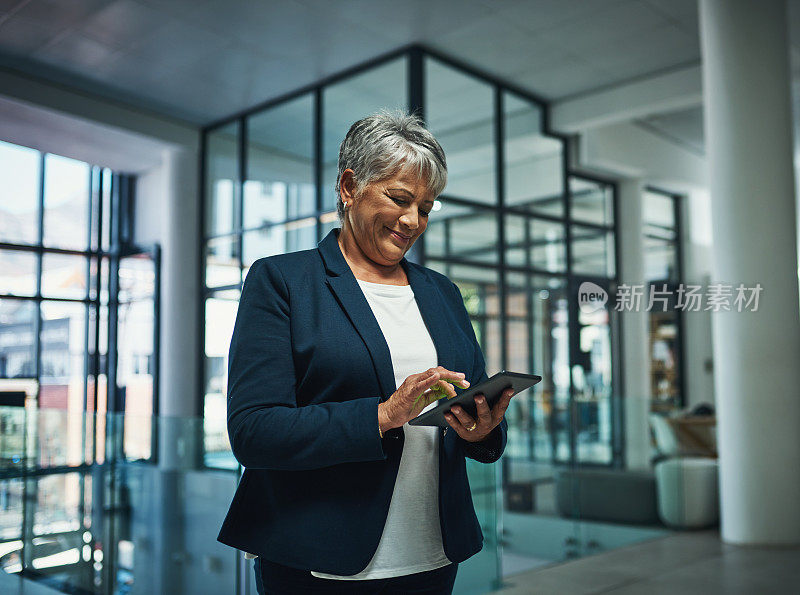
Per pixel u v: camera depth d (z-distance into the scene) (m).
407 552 1.09
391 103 7.12
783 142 5.12
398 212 1.12
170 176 9.02
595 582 4.09
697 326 6.56
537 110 8.38
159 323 9.10
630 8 6.23
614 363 7.52
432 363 1.16
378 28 6.57
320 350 1.06
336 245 1.18
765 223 5.06
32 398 9.02
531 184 8.24
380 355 1.08
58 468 3.20
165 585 2.94
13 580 3.22
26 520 3.23
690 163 10.28
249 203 8.57
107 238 9.84
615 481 5.26
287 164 8.18
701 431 5.66
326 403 1.01
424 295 1.22
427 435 1.14
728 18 5.20
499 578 3.83
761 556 4.65
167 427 2.99
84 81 7.75
